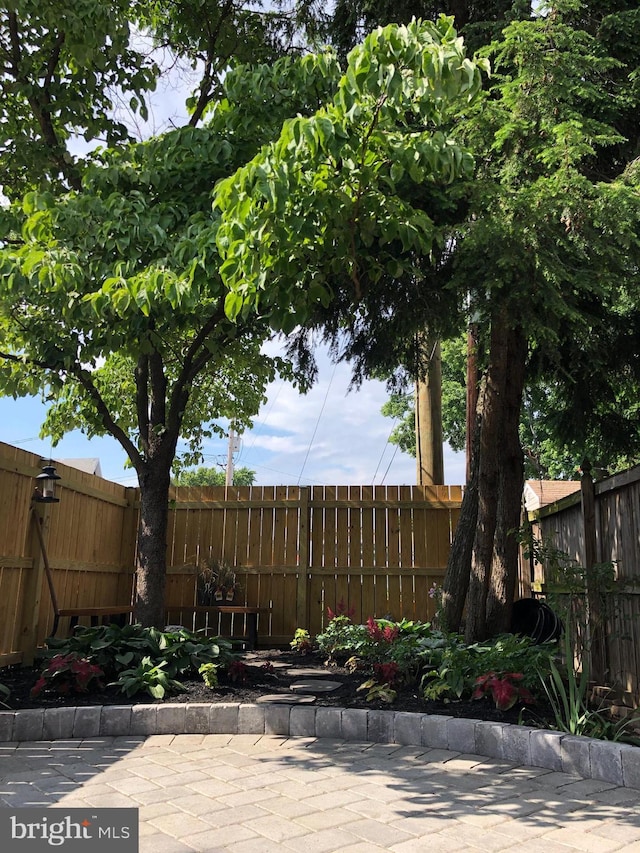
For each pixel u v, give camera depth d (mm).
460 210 5363
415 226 4484
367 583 9016
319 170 3994
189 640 6051
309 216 4117
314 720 4793
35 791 3502
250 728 4844
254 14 7473
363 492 9172
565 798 3502
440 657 5531
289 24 7477
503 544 6605
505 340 6512
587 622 5648
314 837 2932
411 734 4574
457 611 7457
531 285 4648
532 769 4023
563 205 4414
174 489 9352
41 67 6574
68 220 4887
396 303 6023
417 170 4074
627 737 4422
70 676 5344
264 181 3584
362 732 4699
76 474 7660
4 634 6160
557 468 17703
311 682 5840
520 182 4984
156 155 5711
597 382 7008
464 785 3703
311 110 5824
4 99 6895
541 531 7328
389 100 3672
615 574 5520
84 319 5254
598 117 5453
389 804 3375
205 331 6410
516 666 5098
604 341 6430
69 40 6156
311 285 4641
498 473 6652
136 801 3371
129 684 5223
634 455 7578
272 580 9055
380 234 4715
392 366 7375
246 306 4277
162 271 4477
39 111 6605
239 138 5730
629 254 4746
